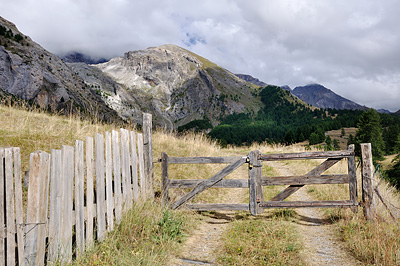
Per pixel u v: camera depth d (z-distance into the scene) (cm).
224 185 679
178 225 563
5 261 314
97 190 466
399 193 902
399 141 6341
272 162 1716
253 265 420
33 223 319
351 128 16550
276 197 665
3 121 812
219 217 689
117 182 539
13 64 14588
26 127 796
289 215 669
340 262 432
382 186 834
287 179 657
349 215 623
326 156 650
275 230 548
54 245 355
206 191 847
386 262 410
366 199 619
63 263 367
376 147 6919
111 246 440
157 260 427
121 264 400
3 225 285
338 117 19225
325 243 515
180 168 941
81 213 421
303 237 543
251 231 557
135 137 661
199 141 1432
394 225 522
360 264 425
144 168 696
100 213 470
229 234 548
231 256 450
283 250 462
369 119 7388
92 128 946
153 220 568
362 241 474
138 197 634
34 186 323
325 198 807
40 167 331
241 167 1427
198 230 597
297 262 427
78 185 416
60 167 375
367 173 627
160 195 709
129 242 487
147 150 703
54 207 358
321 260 440
